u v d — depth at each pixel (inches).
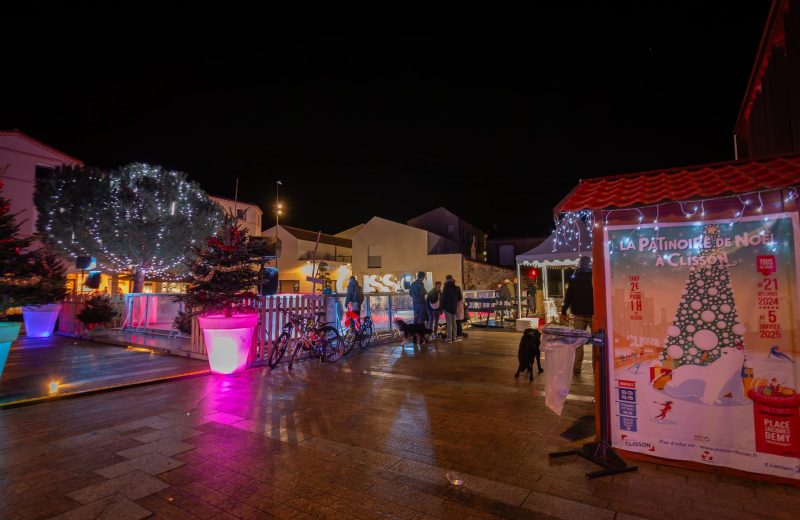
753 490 127.0
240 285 307.4
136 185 693.3
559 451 157.9
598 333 153.9
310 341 338.0
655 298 148.7
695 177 152.6
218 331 290.8
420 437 173.3
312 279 416.5
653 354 148.0
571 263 619.8
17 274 274.4
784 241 132.2
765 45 253.8
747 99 325.4
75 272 703.7
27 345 444.1
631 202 145.9
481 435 175.3
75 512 116.4
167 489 129.7
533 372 300.7
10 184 816.9
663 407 145.9
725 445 137.0
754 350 134.7
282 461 149.9
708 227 142.4
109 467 145.3
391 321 512.1
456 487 130.3
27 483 133.6
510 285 669.3
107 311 521.7
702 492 126.1
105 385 255.8
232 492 127.9
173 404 222.4
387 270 1224.2
